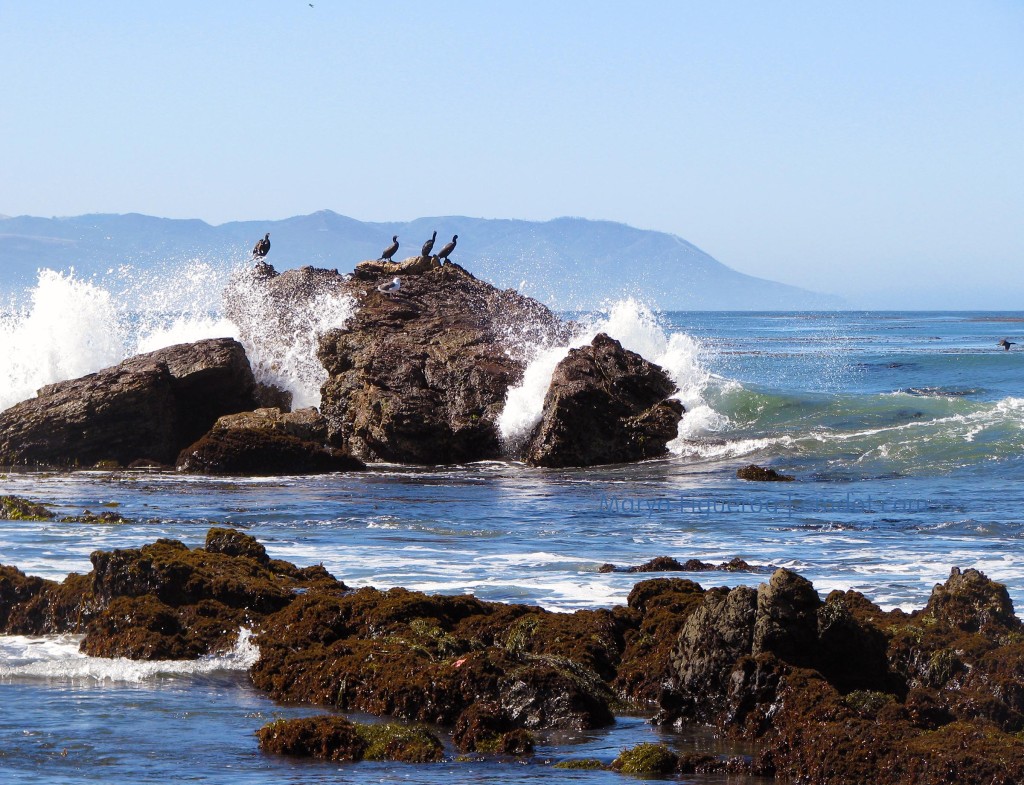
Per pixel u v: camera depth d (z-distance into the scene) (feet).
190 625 78.84
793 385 342.23
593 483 171.42
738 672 60.23
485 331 217.77
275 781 53.06
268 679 69.97
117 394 192.13
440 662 66.59
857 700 58.54
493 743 58.95
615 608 77.87
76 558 105.81
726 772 55.01
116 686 70.13
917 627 70.23
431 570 101.65
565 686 62.39
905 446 187.52
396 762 56.75
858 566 103.30
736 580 95.35
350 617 76.13
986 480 164.25
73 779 53.11
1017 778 49.08
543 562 106.01
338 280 244.01
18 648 78.33
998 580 95.61
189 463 185.98
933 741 52.54
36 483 170.19
